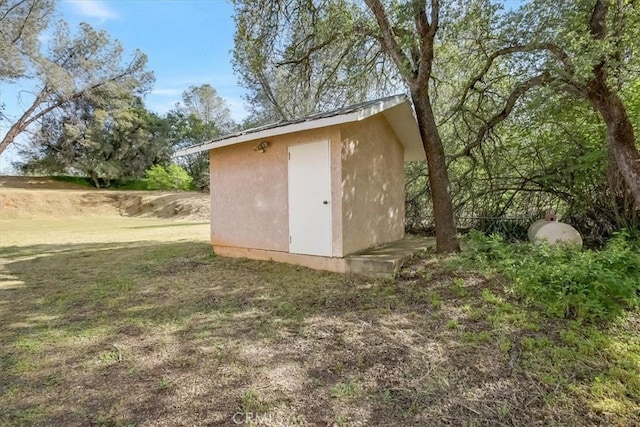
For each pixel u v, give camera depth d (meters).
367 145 6.24
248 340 3.34
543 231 6.25
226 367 2.85
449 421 2.18
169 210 21.97
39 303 4.64
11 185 26.14
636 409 2.24
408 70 5.82
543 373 2.63
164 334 3.53
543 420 2.17
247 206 6.87
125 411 2.33
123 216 23.20
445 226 5.94
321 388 2.54
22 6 18.70
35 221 19.53
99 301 4.64
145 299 4.68
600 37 4.88
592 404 2.29
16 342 3.42
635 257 4.19
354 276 5.22
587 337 3.13
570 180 7.12
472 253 5.44
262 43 7.52
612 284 3.62
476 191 8.59
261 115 17.44
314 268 5.83
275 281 5.24
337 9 6.95
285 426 2.17
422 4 5.42
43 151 26.81
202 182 30.06
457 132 8.41
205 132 34.72
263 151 6.51
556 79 5.61
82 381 2.70
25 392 2.57
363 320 3.69
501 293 4.11
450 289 4.36
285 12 7.23
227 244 7.28
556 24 5.33
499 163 8.14
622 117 5.26
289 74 8.67
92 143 26.53
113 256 8.03
